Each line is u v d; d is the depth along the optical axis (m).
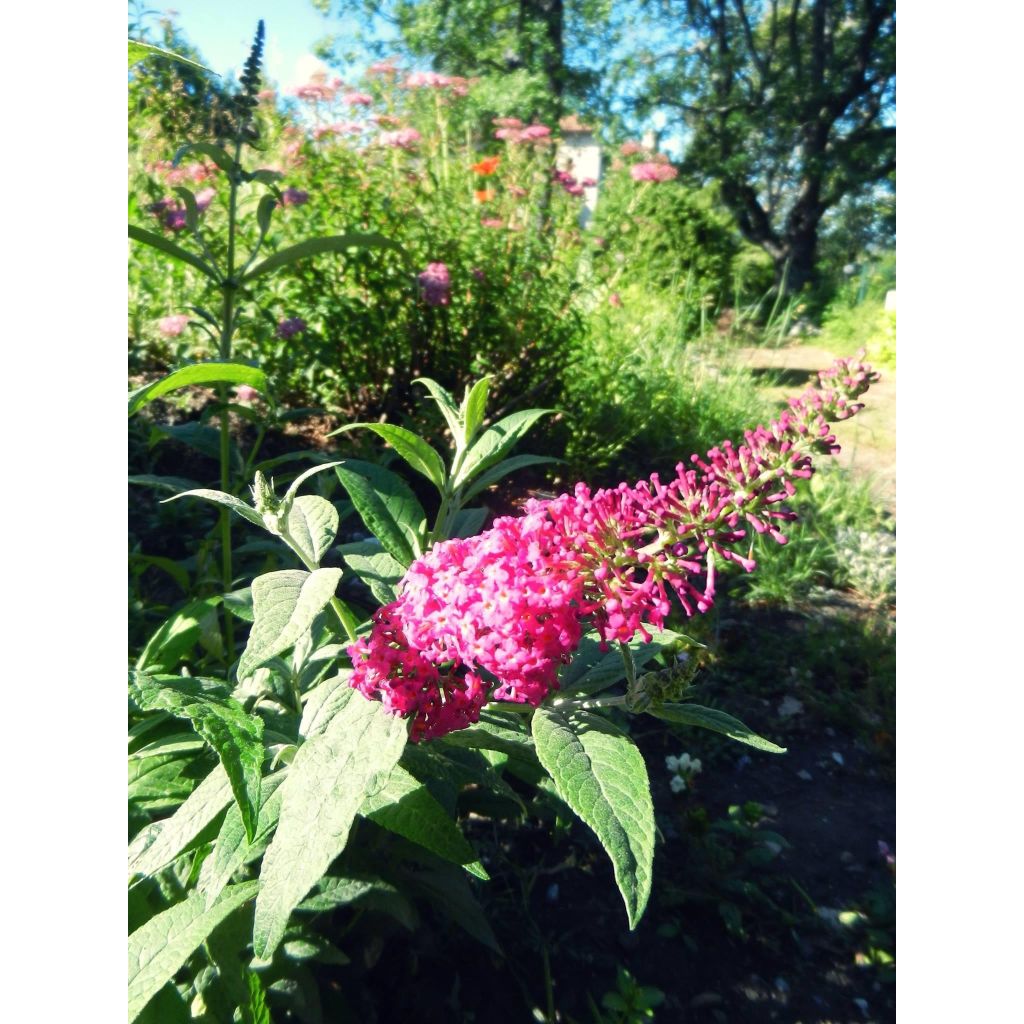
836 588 4.65
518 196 5.31
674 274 7.96
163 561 2.61
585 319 5.43
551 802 1.87
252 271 2.72
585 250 5.98
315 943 1.62
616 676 1.56
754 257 16.83
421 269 4.79
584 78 14.17
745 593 4.43
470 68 13.53
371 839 1.90
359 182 4.98
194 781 1.68
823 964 2.40
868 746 3.35
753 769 3.23
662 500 1.27
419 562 1.38
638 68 16.22
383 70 5.61
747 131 16.11
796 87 16.02
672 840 2.79
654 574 1.27
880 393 8.35
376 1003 2.04
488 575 1.26
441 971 2.16
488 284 4.89
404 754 1.60
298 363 4.73
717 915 2.52
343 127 4.96
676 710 1.43
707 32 16.48
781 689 3.66
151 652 1.98
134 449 4.18
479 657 1.24
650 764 3.20
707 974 2.32
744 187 16.80
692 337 7.02
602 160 10.76
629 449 5.54
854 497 5.36
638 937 2.39
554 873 2.54
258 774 1.26
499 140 6.38
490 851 2.55
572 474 5.00
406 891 1.84
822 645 3.92
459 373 4.96
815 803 3.07
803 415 1.23
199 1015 1.49
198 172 4.60
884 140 16.20
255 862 1.67
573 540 1.28
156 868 1.33
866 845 2.87
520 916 2.37
